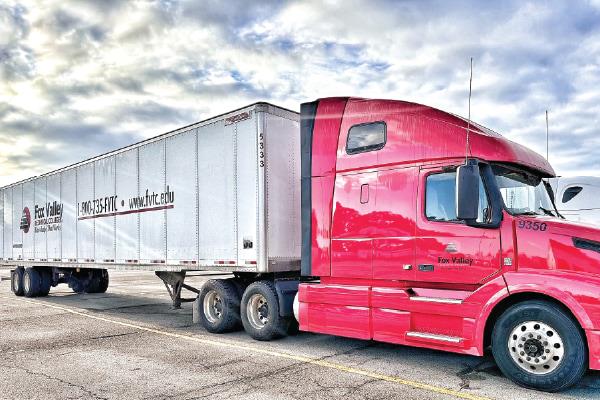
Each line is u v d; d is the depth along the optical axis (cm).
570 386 547
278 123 834
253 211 814
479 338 568
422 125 650
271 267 803
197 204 938
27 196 1706
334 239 712
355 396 521
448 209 613
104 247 1248
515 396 519
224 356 712
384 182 671
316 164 743
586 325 505
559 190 1295
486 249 579
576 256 530
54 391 560
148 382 586
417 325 623
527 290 540
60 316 1162
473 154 602
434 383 568
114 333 920
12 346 814
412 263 634
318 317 722
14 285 1747
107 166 1242
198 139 942
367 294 666
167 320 1074
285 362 671
